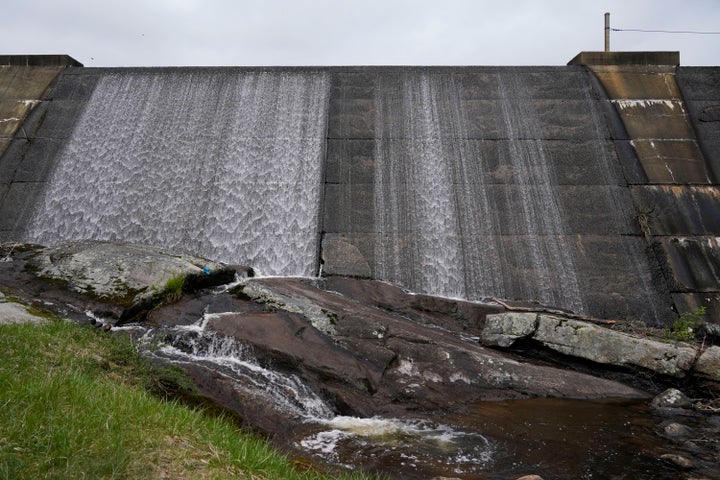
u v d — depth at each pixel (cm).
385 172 1962
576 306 1636
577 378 1086
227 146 2041
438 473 712
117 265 1233
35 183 1938
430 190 1917
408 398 980
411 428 869
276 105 2136
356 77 2225
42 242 1820
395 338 1122
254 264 1797
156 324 1113
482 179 1941
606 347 1157
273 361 1017
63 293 1159
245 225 1875
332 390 953
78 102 2159
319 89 2180
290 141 2050
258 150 2033
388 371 1040
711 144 2023
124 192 1938
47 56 2303
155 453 518
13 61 2308
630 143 2020
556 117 2098
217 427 650
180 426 601
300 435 812
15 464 428
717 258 1717
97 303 1124
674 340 1238
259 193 1936
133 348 912
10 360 660
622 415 970
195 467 520
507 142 2034
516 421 919
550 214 1844
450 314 1446
